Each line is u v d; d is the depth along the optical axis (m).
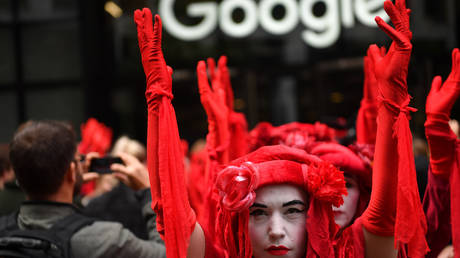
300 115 7.82
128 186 1.89
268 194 1.29
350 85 7.56
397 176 1.21
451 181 1.38
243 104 7.88
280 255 1.28
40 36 8.17
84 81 8.13
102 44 8.20
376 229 1.25
